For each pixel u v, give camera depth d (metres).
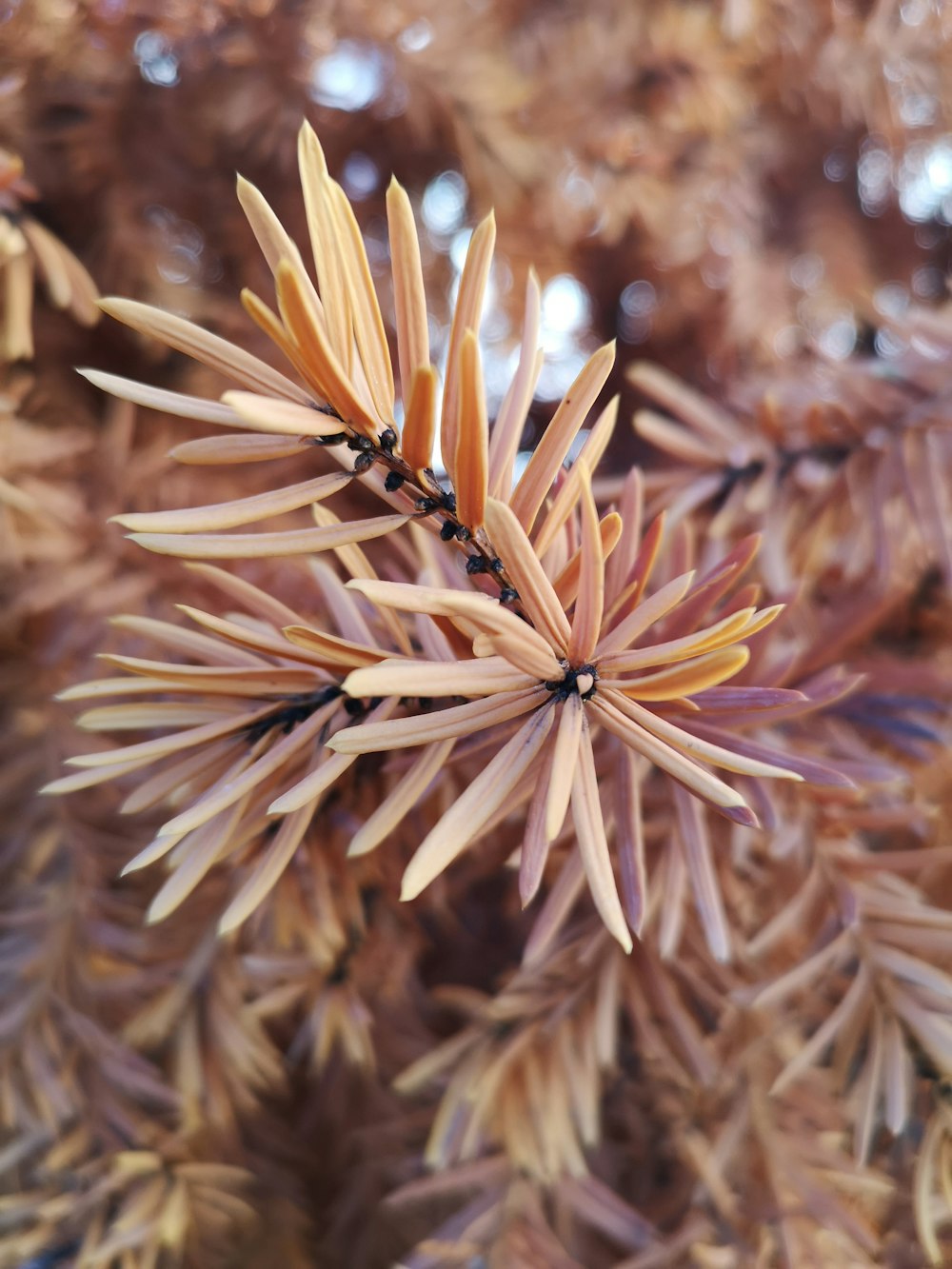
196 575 0.22
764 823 0.15
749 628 0.10
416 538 0.14
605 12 0.30
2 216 0.19
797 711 0.14
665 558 0.18
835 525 0.20
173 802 0.12
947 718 0.20
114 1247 0.17
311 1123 0.24
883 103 0.31
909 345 0.20
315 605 0.19
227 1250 0.22
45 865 0.23
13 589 0.23
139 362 0.28
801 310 0.34
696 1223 0.18
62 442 0.23
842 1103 0.17
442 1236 0.18
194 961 0.20
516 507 0.10
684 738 0.10
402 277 0.09
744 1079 0.18
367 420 0.09
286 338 0.08
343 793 0.14
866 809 0.19
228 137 0.28
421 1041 0.23
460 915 0.24
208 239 0.30
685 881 0.16
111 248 0.27
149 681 0.11
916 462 0.19
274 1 0.26
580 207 0.30
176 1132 0.20
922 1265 0.17
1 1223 0.19
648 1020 0.17
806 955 0.16
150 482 0.25
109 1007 0.22
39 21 0.24
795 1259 0.16
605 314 0.34
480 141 0.28
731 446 0.20
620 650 0.10
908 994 0.14
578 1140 0.20
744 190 0.32
